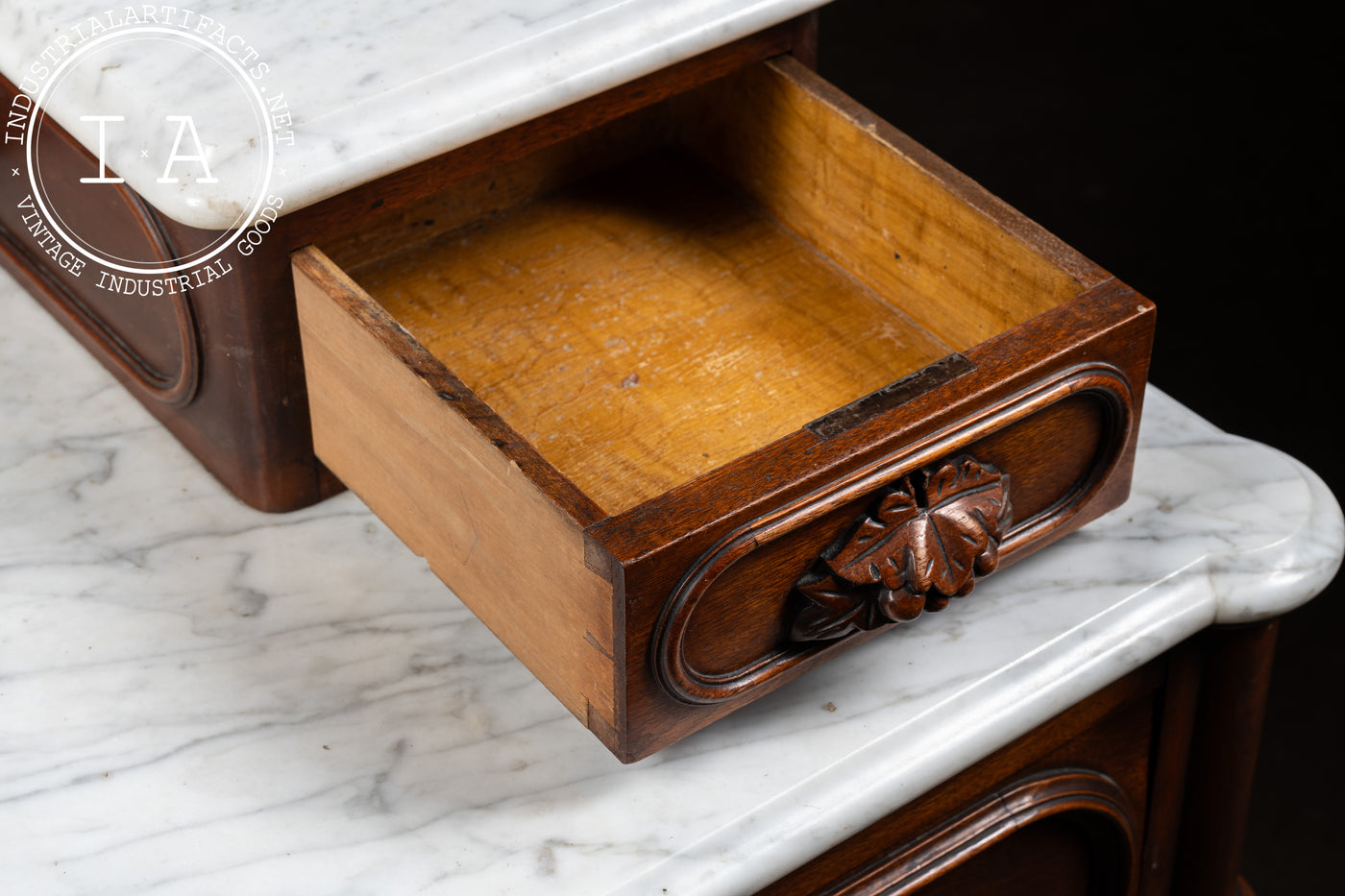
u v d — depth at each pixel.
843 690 0.99
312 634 1.02
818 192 1.13
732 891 0.94
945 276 1.07
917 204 1.06
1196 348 1.76
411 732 0.99
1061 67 2.13
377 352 0.96
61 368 1.13
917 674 1.00
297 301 1.00
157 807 0.96
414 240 1.16
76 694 1.00
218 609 1.03
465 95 1.01
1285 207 1.92
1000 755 1.02
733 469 0.91
